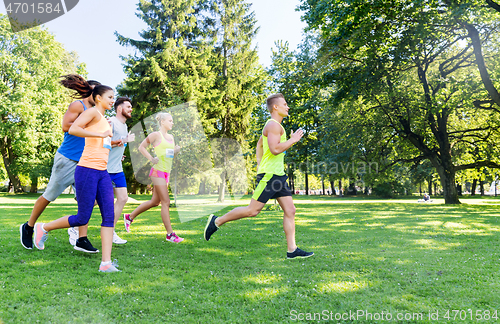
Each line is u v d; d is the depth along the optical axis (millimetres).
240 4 19859
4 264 2959
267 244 4324
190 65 16359
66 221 3316
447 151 17141
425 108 15125
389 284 2596
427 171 30344
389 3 11836
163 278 2705
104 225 2961
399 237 4875
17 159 25984
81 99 3395
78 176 3023
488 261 3309
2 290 2295
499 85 13578
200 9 19969
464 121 18438
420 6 11711
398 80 14367
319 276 2818
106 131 3043
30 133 23891
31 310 1989
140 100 12656
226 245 4246
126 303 2160
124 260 3299
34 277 2617
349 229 5793
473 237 4883
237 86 18016
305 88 14672
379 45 12922
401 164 20031
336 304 2199
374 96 14742
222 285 2576
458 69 15023
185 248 3998
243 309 2096
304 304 2180
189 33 18781
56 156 3355
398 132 17438
